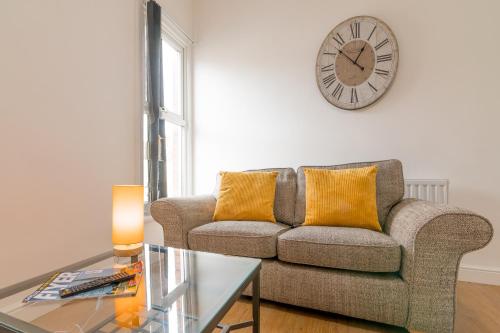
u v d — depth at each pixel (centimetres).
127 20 185
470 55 185
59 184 138
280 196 191
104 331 75
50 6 134
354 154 211
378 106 205
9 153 116
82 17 152
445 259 110
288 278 135
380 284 119
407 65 198
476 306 145
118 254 104
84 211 151
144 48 200
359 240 125
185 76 260
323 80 217
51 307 76
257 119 240
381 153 204
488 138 181
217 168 252
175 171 254
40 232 128
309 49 225
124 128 182
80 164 150
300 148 226
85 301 79
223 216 176
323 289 128
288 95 231
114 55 174
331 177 170
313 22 224
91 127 157
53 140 135
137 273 93
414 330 118
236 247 143
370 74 205
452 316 110
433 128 192
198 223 167
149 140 206
